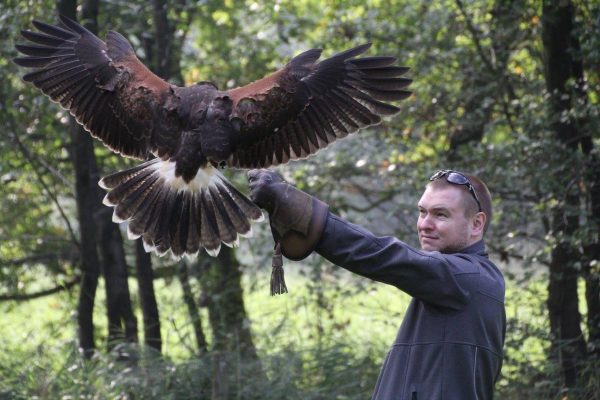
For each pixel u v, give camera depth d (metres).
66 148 16.06
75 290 16.80
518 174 12.63
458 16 14.85
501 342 6.07
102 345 14.88
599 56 12.16
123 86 6.26
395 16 15.62
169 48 15.05
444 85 14.88
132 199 6.01
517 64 14.82
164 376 12.80
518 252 14.07
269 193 5.45
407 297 15.15
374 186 15.81
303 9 17.12
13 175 16.44
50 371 13.50
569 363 12.66
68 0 13.24
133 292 17.30
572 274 12.70
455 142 14.77
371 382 12.86
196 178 5.99
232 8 16.77
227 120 5.89
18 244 16.97
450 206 6.10
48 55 6.50
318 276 14.55
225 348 14.11
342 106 6.14
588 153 12.95
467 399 5.82
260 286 15.21
